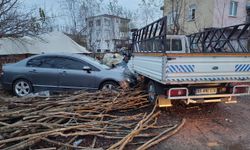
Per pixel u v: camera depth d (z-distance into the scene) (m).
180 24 23.19
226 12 21.31
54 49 17.12
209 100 5.85
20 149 3.68
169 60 5.16
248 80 5.78
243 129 5.17
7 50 14.91
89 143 4.27
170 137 4.70
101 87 7.84
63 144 3.91
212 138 4.68
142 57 7.08
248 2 21.98
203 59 5.36
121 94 6.61
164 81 5.18
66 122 4.92
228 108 6.83
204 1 21.92
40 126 4.35
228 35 7.46
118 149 3.89
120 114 5.97
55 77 8.04
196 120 5.72
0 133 4.04
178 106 6.56
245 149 4.21
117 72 7.96
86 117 5.12
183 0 23.83
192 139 4.62
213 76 5.48
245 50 6.95
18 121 4.61
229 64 5.58
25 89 8.25
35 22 13.12
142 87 7.07
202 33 8.68
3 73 8.37
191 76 5.33
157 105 6.01
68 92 7.35
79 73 7.92
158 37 5.75
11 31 10.74
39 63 8.29
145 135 4.55
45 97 6.34
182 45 8.39
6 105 5.41
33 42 15.09
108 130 4.64
